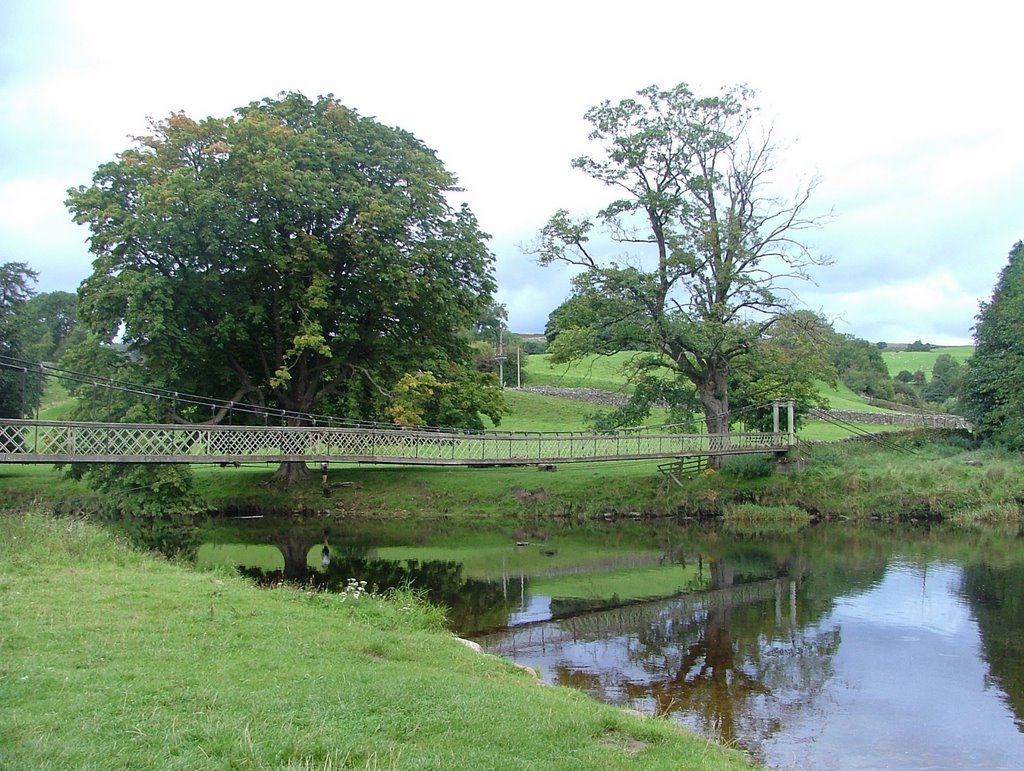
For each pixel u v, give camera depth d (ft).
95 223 96.53
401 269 99.81
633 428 110.52
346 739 20.97
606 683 39.50
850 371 236.02
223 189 95.25
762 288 104.06
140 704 22.74
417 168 111.96
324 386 116.37
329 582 65.16
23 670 25.26
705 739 28.27
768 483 106.93
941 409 216.74
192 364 104.37
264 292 106.11
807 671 41.98
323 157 103.50
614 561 76.48
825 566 72.08
